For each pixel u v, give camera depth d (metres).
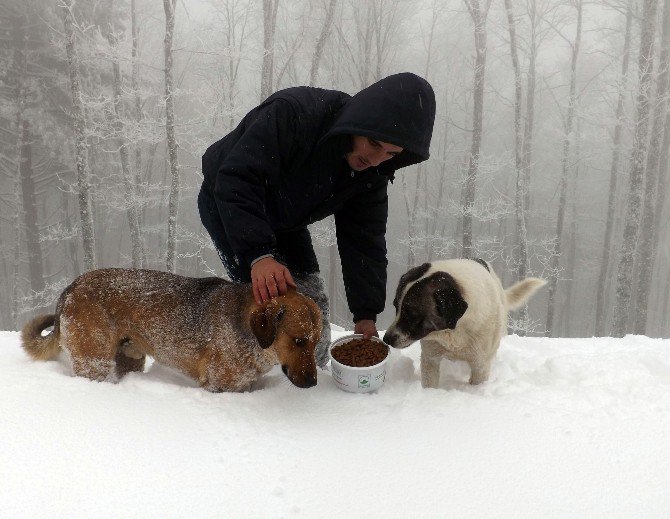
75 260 26.61
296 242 3.53
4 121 22.50
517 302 4.27
